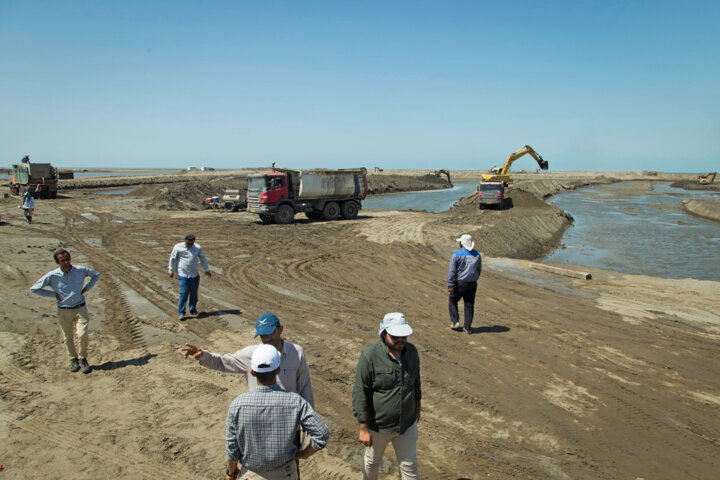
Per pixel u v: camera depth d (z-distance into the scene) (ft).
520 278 38.93
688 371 20.99
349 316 29.27
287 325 27.27
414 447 11.21
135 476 13.30
